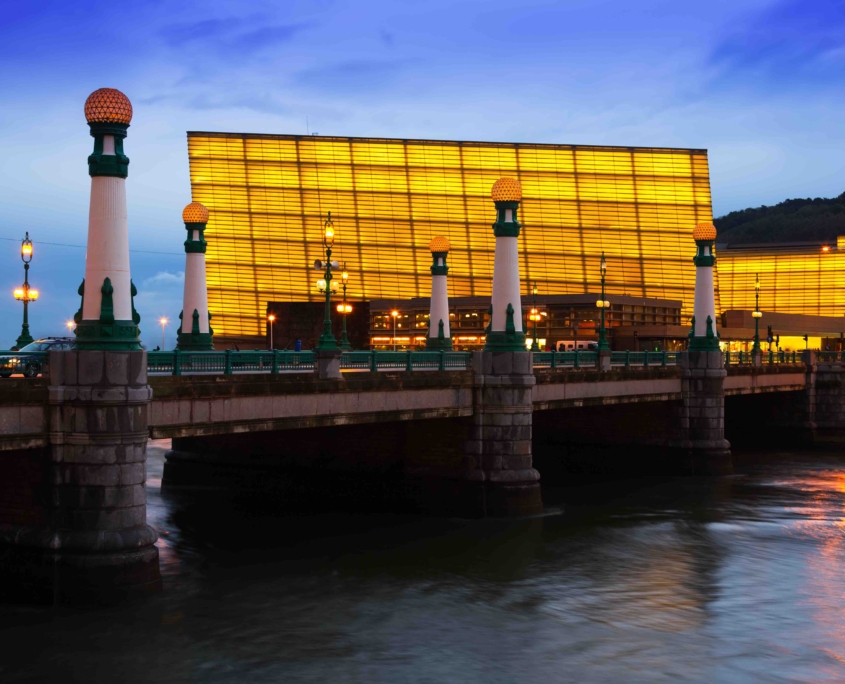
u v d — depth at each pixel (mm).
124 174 25734
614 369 49812
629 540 37156
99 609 24859
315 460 44625
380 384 34875
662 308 126375
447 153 128125
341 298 130500
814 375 75500
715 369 56375
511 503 39219
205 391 28453
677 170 128500
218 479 48219
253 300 132500
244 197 130125
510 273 39688
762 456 67250
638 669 23234
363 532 37375
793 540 37719
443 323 53750
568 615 27406
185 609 26891
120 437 25172
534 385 41312
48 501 25359
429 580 30766
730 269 170750
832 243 181875
